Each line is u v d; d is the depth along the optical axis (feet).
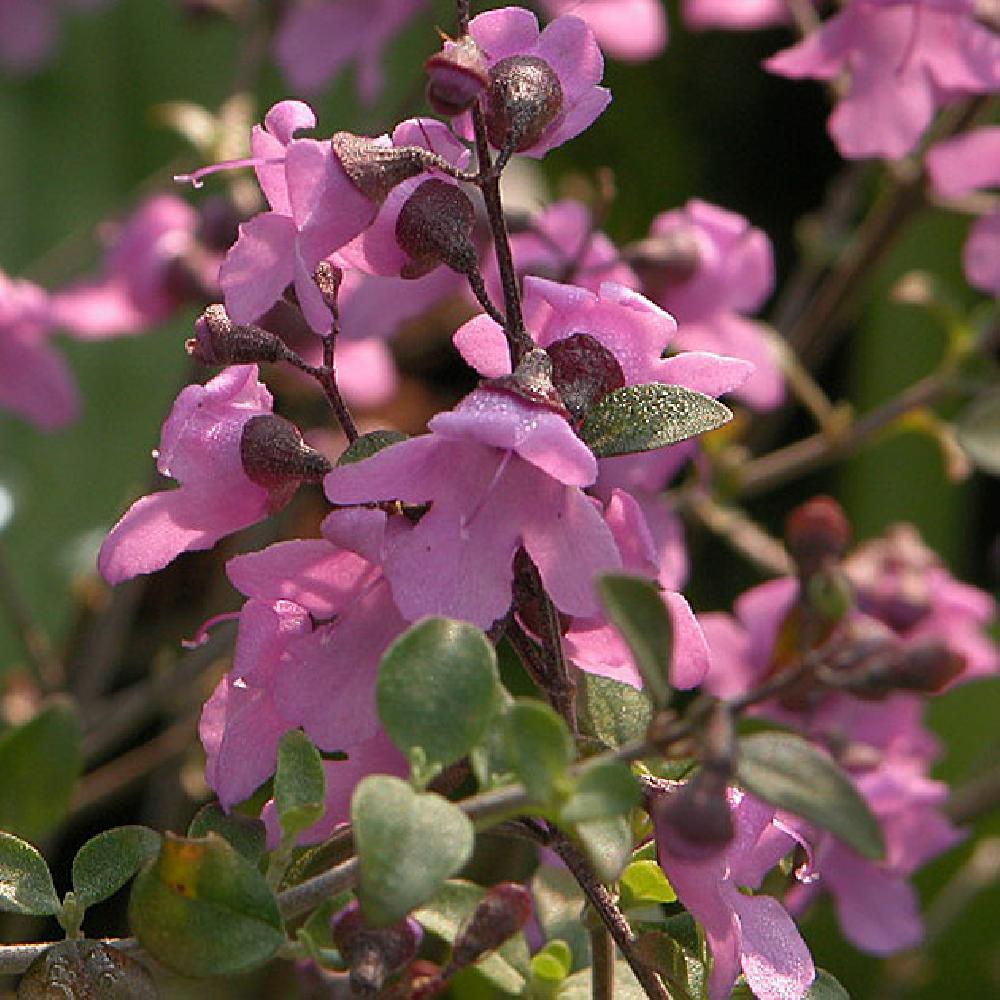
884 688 0.95
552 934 1.05
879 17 1.17
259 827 1.00
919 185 1.30
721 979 0.97
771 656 1.20
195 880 0.96
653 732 0.95
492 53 1.00
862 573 1.23
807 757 0.94
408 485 0.97
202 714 1.00
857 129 1.17
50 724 1.09
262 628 0.98
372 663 0.98
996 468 1.21
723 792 0.93
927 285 1.30
